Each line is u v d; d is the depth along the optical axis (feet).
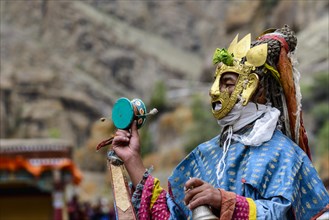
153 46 643.04
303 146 25.17
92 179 429.79
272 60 24.89
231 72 24.57
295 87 25.03
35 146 131.85
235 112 24.52
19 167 129.70
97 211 156.35
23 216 137.28
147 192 25.05
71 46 613.52
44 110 545.44
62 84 569.64
